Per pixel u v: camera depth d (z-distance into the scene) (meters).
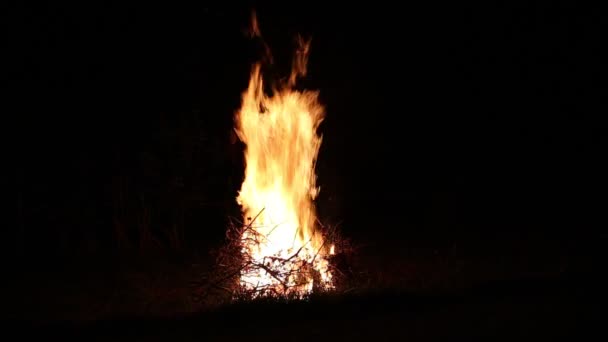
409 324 5.91
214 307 6.95
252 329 5.95
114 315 7.01
